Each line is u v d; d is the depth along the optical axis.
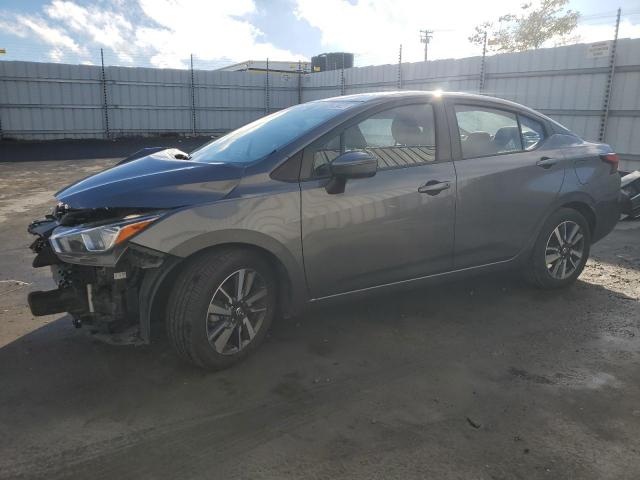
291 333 3.85
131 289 3.10
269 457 2.49
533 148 4.41
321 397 3.01
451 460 2.46
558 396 3.01
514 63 14.53
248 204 3.15
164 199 3.02
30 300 3.08
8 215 8.46
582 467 2.41
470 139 4.07
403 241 3.72
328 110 3.75
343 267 3.54
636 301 4.51
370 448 2.55
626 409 2.88
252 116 26.11
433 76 17.56
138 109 23.73
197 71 24.52
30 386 3.13
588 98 12.80
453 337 3.80
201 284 3.09
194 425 2.75
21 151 19.17
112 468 2.42
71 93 22.31
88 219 3.05
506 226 4.20
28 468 2.42
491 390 3.08
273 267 3.43
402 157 3.73
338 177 3.37
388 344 3.69
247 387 3.12
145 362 3.41
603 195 4.77
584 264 4.81
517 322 4.07
